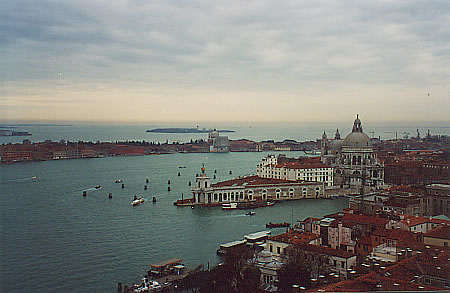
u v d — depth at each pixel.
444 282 103.38
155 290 133.38
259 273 125.81
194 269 150.62
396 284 100.31
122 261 163.75
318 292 103.12
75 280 145.25
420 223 160.50
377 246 138.62
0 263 160.12
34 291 132.75
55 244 187.25
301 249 134.75
